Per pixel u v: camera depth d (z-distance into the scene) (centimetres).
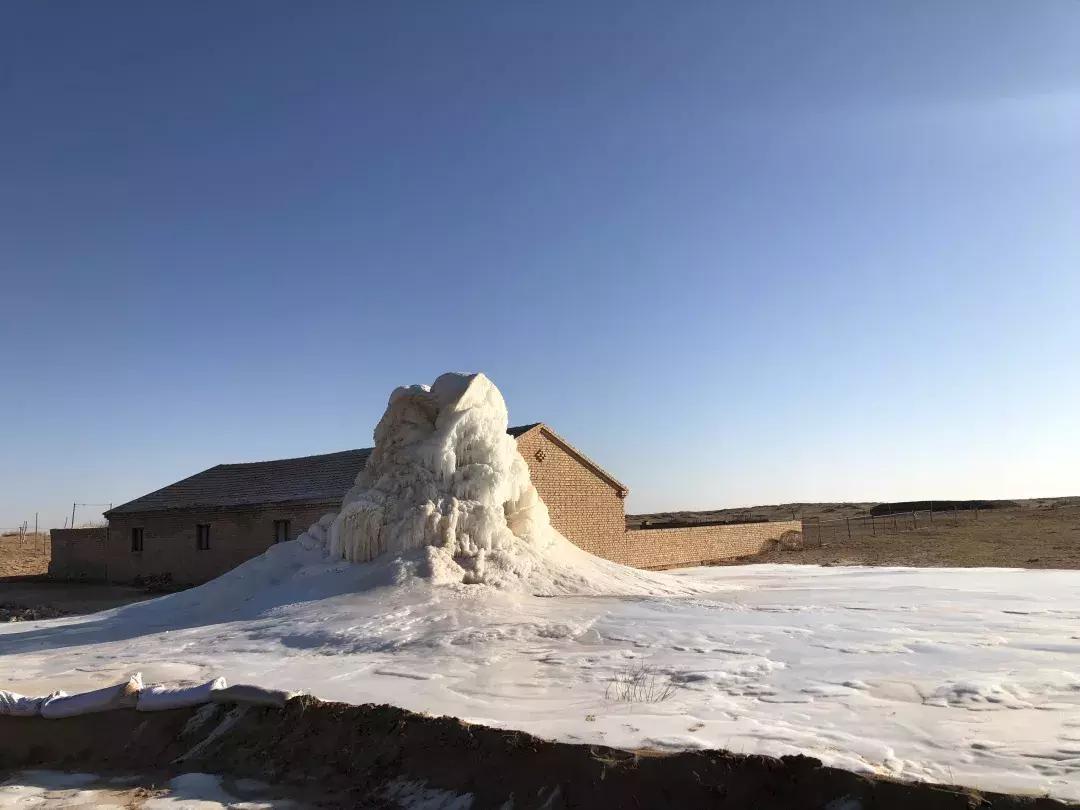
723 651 1107
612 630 1302
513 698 891
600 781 625
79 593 3156
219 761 820
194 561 3291
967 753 630
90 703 930
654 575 2162
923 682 883
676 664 1031
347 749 777
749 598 1722
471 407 2033
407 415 2077
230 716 877
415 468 1958
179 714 907
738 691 877
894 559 3281
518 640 1248
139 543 3538
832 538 4872
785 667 991
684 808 587
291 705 852
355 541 1841
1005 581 2020
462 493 1939
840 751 645
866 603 1592
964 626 1266
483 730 722
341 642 1292
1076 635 1162
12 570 4466
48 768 858
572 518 2991
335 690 959
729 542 3834
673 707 815
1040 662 974
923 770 593
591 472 3102
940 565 2894
